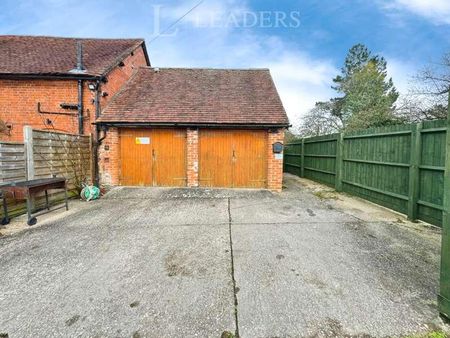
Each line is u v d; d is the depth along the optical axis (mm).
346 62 29844
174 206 6535
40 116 8875
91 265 3371
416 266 3303
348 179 8109
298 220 5348
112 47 11250
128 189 8438
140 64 12789
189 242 4160
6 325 2252
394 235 4414
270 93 9875
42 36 11508
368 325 2234
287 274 3117
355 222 5176
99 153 8773
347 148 8172
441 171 4590
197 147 8680
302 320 2303
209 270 3223
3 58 9422
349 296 2656
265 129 8695
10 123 8859
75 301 2588
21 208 5637
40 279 3020
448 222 2211
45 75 8562
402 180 5645
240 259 3531
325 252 3750
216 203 6855
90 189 7238
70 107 8773
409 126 5340
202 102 9320
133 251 3818
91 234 4543
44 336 2127
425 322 2264
